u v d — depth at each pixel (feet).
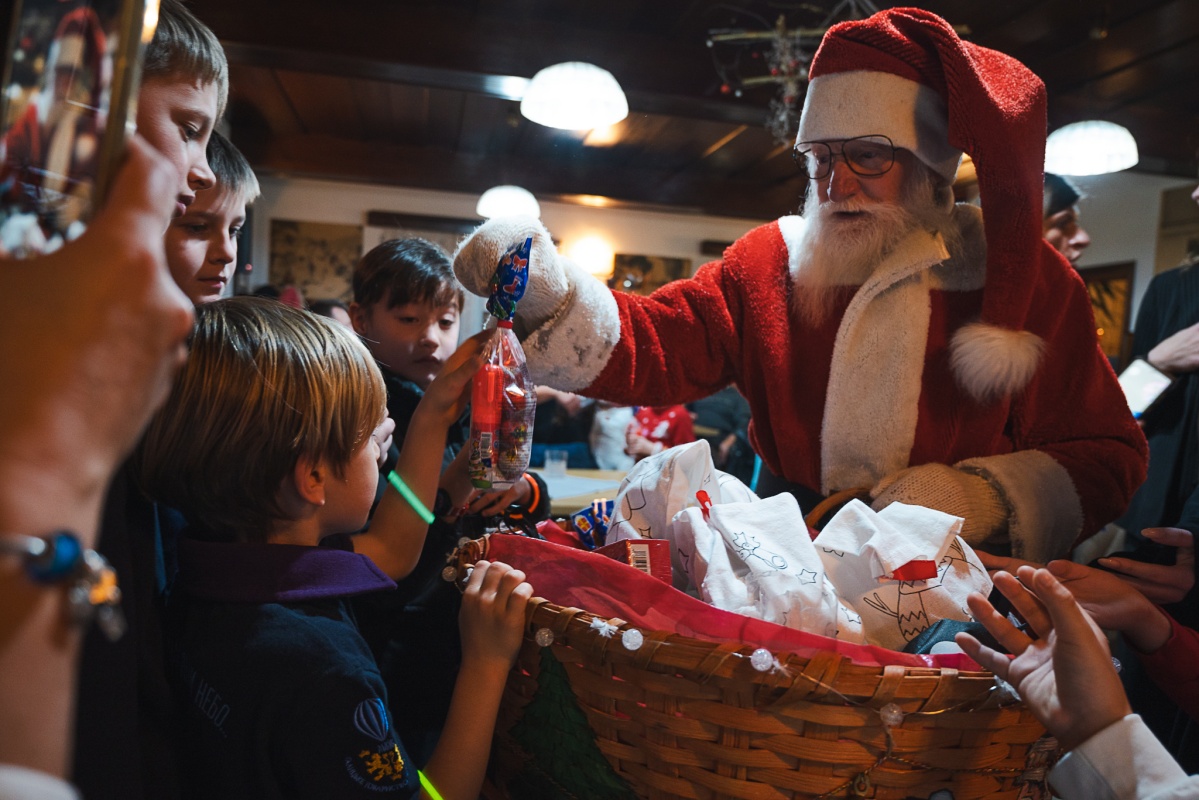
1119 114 11.12
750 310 3.61
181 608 2.26
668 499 2.87
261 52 9.39
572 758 2.18
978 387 3.17
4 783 0.91
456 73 9.78
